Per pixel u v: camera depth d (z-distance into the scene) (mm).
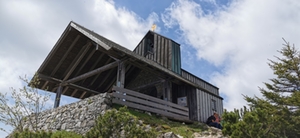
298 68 12297
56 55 15562
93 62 16859
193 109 16141
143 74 18562
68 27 14398
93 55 16266
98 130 6691
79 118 11031
